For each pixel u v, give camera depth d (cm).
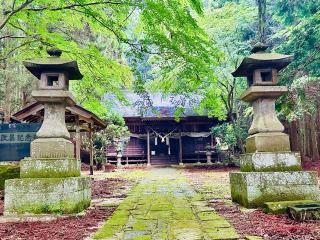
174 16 726
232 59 1956
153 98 2944
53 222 550
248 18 1978
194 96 2122
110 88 1057
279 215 548
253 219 527
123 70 970
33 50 978
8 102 1712
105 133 2150
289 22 1428
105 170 2186
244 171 686
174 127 2819
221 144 2525
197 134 2803
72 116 1599
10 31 1408
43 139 644
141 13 729
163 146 2966
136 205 711
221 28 1989
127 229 482
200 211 621
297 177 617
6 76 1691
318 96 1684
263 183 614
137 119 2756
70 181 609
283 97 1052
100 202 777
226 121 2741
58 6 827
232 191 739
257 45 689
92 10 791
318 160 1897
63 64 644
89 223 537
